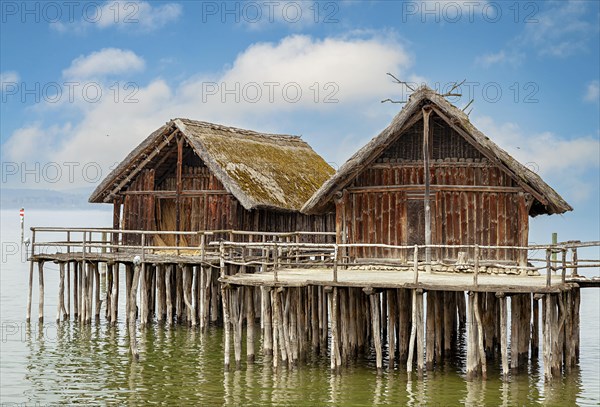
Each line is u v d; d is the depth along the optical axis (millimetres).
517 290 23016
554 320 24391
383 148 29953
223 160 37406
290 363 26000
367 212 30734
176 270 37312
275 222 39750
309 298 31766
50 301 45469
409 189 30234
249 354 27359
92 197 39031
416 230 30188
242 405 22906
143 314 34531
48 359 29047
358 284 24250
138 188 38969
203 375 26359
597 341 32781
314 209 31234
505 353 24078
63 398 23984
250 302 27234
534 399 23031
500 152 28328
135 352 28547
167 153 38375
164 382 25609
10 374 26922
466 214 29688
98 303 36594
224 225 37438
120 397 24016
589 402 22812
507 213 29406
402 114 29078
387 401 22953
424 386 24312
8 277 58875
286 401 23156
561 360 25859
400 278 25938
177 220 38156
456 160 29891
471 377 24297
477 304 23984
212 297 35531
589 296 48656
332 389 24172
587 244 24062
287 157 44500
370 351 29969
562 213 29859
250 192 36656
